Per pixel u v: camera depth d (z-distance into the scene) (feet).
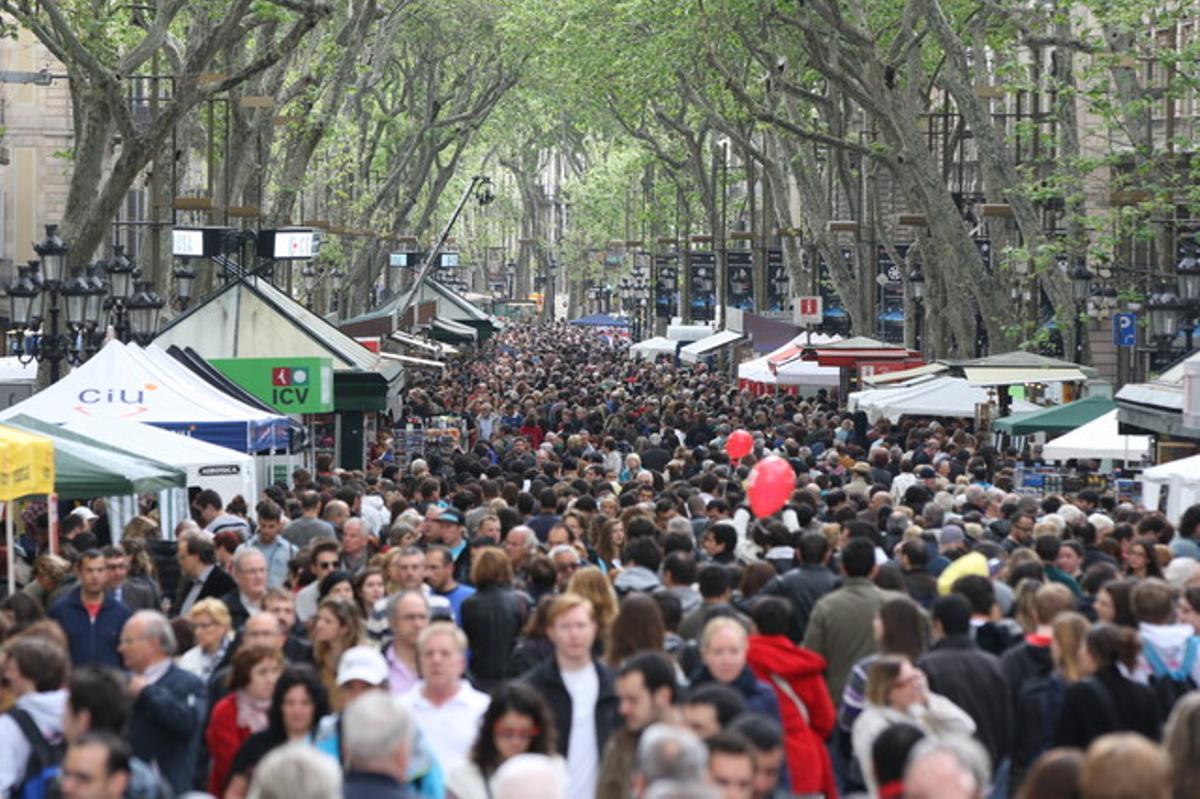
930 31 273.33
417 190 488.85
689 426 247.70
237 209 265.34
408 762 52.70
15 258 386.52
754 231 449.89
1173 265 252.21
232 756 64.85
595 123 569.64
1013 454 199.72
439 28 483.10
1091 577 90.63
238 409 157.79
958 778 42.01
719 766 46.91
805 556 88.43
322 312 409.90
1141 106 239.30
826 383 300.81
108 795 47.67
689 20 313.53
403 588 84.43
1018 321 283.38
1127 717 67.21
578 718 65.05
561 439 229.66
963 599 70.49
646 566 93.45
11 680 62.75
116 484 116.57
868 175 341.00
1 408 250.98
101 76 189.57
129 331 202.39
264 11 197.16
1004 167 256.52
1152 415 164.66
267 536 109.60
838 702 78.84
